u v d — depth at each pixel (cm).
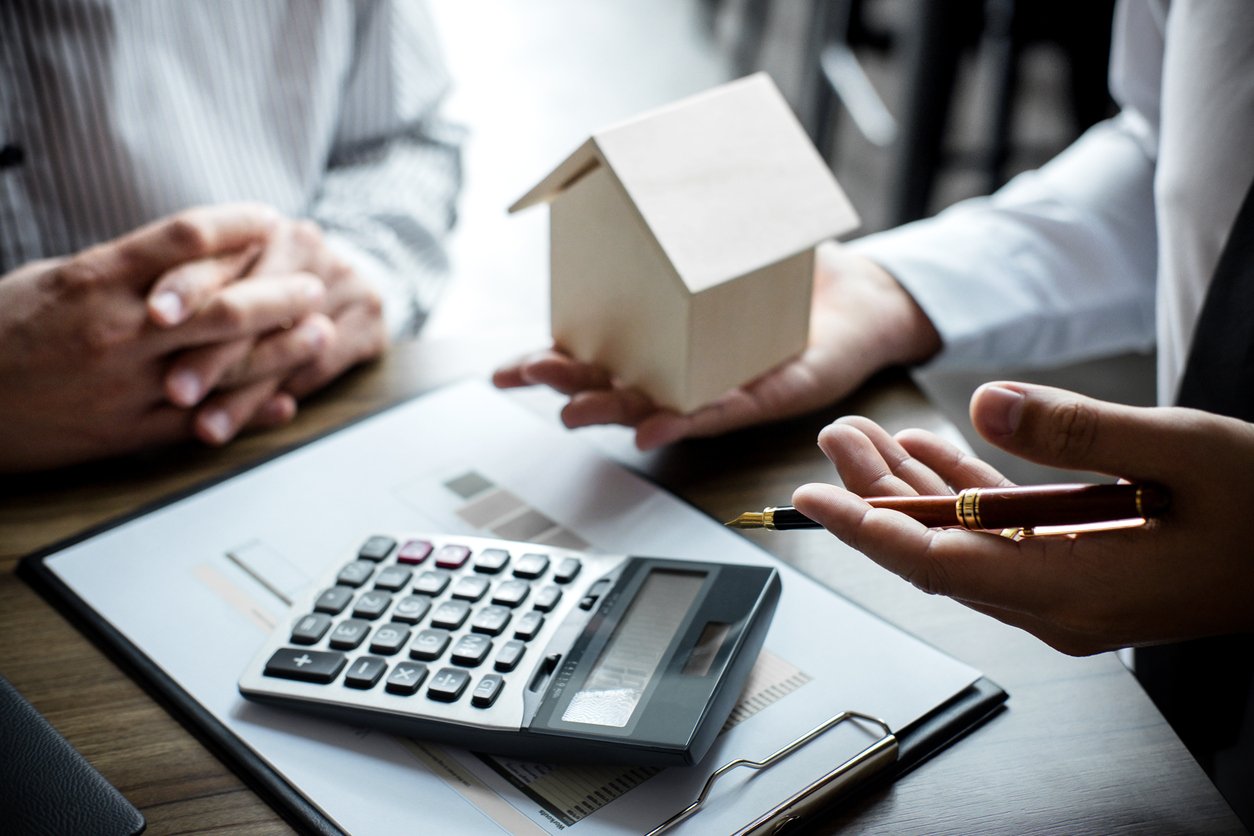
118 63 83
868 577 49
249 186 90
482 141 236
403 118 97
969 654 45
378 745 40
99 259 57
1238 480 35
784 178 54
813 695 42
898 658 43
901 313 65
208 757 40
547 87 258
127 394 57
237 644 45
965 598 37
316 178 94
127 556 50
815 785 37
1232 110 56
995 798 38
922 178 171
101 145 84
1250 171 55
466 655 41
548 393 62
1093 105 191
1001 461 142
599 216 53
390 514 52
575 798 38
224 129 89
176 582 48
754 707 41
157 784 39
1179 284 58
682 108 53
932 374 164
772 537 51
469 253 202
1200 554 35
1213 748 56
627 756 37
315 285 61
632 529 51
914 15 161
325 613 45
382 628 44
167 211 86
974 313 67
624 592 44
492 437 58
